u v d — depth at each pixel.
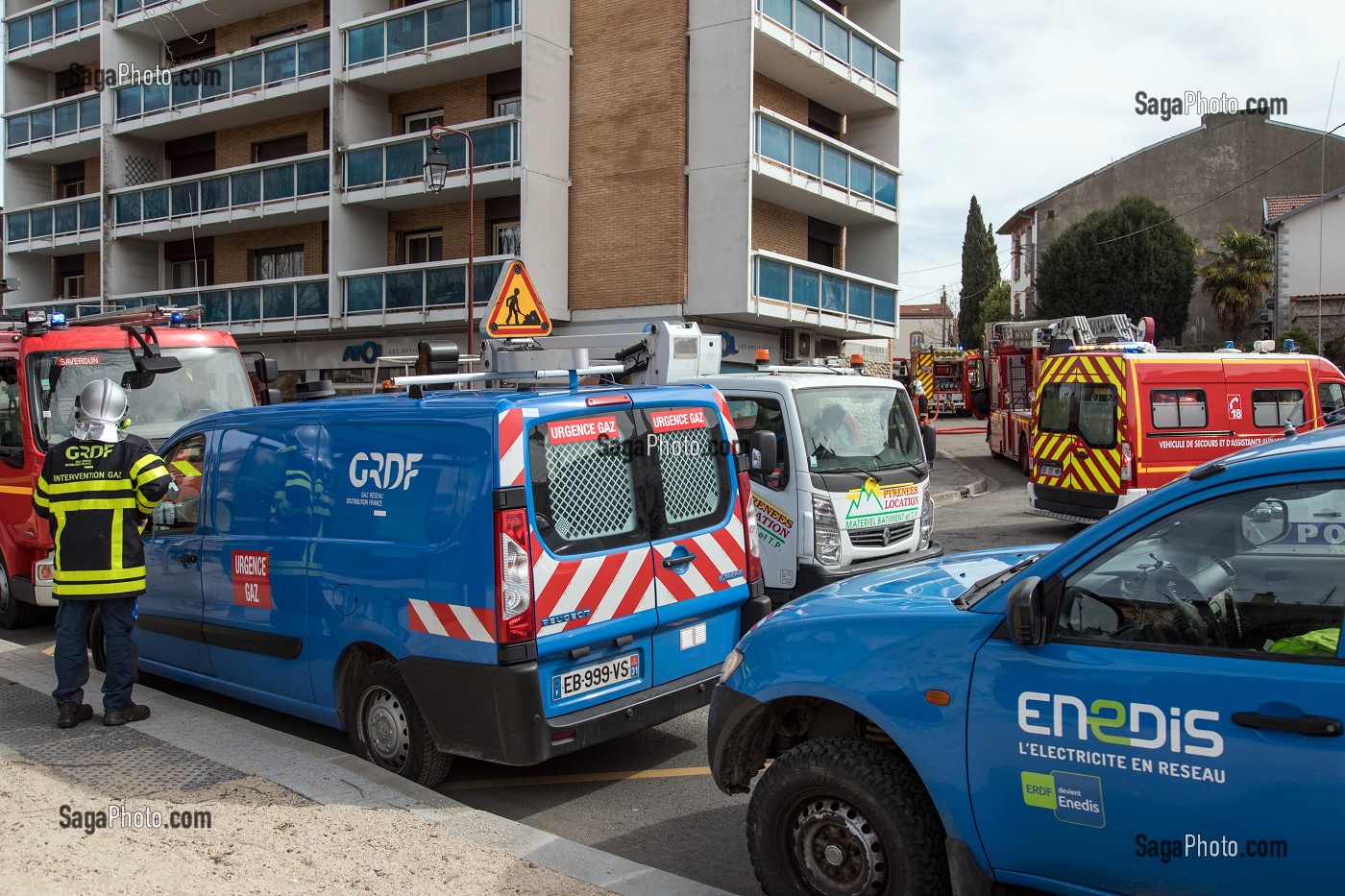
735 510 5.61
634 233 20.67
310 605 5.35
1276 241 38.84
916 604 3.55
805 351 23.77
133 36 28.06
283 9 25.95
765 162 20.25
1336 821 2.57
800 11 21.36
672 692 5.12
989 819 3.14
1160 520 3.03
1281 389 12.89
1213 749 2.75
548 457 4.71
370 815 4.40
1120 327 19.53
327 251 24.94
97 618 6.75
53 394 8.70
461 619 4.63
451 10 21.36
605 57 20.98
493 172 20.84
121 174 27.69
